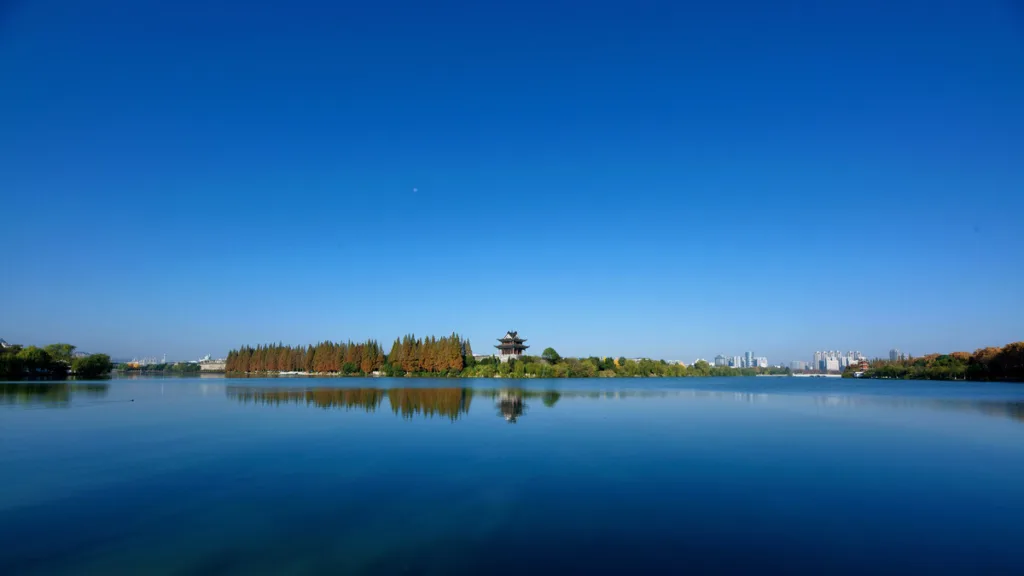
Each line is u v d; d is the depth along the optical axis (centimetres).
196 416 4516
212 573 1427
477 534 1719
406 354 15575
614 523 1828
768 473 2502
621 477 2427
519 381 12656
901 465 2688
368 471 2520
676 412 5059
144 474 2448
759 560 1527
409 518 1866
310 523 1812
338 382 11912
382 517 1878
